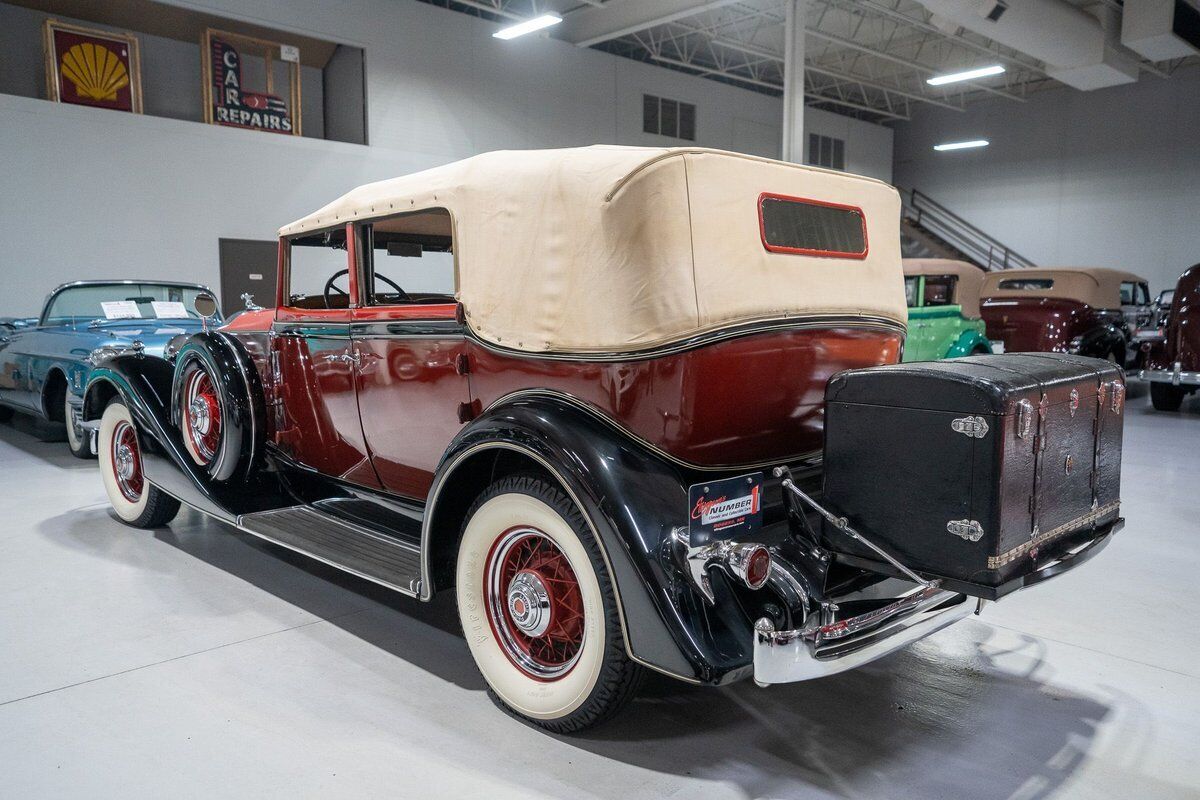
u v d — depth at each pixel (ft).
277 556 12.10
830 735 7.04
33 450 20.89
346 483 10.48
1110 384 6.88
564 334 6.95
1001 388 5.53
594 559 6.31
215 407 11.14
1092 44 44.32
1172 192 57.36
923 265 26.30
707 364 6.46
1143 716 7.42
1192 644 9.07
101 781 6.31
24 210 31.48
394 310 8.70
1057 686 8.03
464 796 6.12
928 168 71.05
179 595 10.42
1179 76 56.54
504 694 7.28
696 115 56.70
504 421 6.84
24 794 6.14
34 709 7.43
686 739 6.95
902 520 6.03
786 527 7.46
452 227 7.97
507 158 7.53
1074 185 62.03
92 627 9.36
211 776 6.39
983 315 31.58
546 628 6.87
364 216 9.00
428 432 8.71
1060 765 6.58
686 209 6.31
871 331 8.03
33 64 35.94
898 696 7.80
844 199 7.80
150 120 34.14
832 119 66.69
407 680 8.07
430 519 7.42
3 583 10.82
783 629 6.07
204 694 7.75
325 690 7.84
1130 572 11.57
